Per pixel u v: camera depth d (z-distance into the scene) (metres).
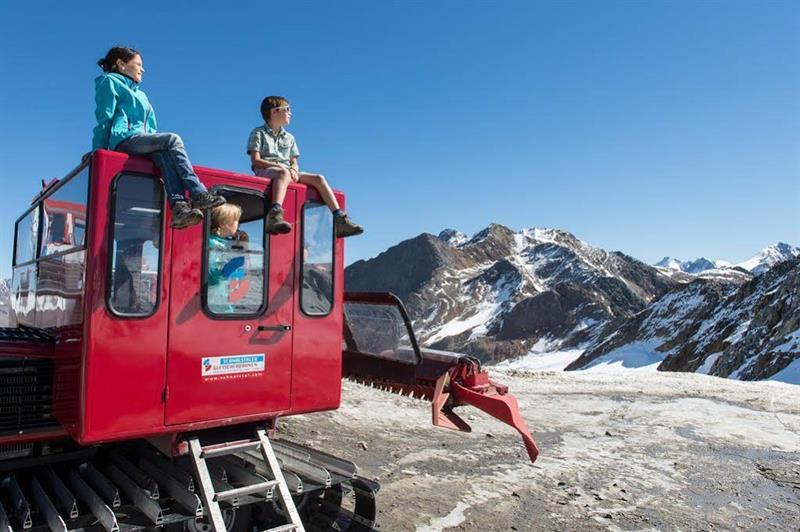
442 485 9.09
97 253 4.34
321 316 5.52
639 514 8.52
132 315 4.45
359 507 6.12
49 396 4.83
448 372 6.10
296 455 5.98
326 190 5.53
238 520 5.41
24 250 6.66
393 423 12.80
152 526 4.39
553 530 7.65
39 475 5.17
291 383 5.30
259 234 5.21
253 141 5.58
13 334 4.98
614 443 12.95
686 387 21.86
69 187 5.04
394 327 6.45
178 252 4.70
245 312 5.05
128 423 4.41
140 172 4.58
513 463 10.72
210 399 4.81
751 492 10.02
